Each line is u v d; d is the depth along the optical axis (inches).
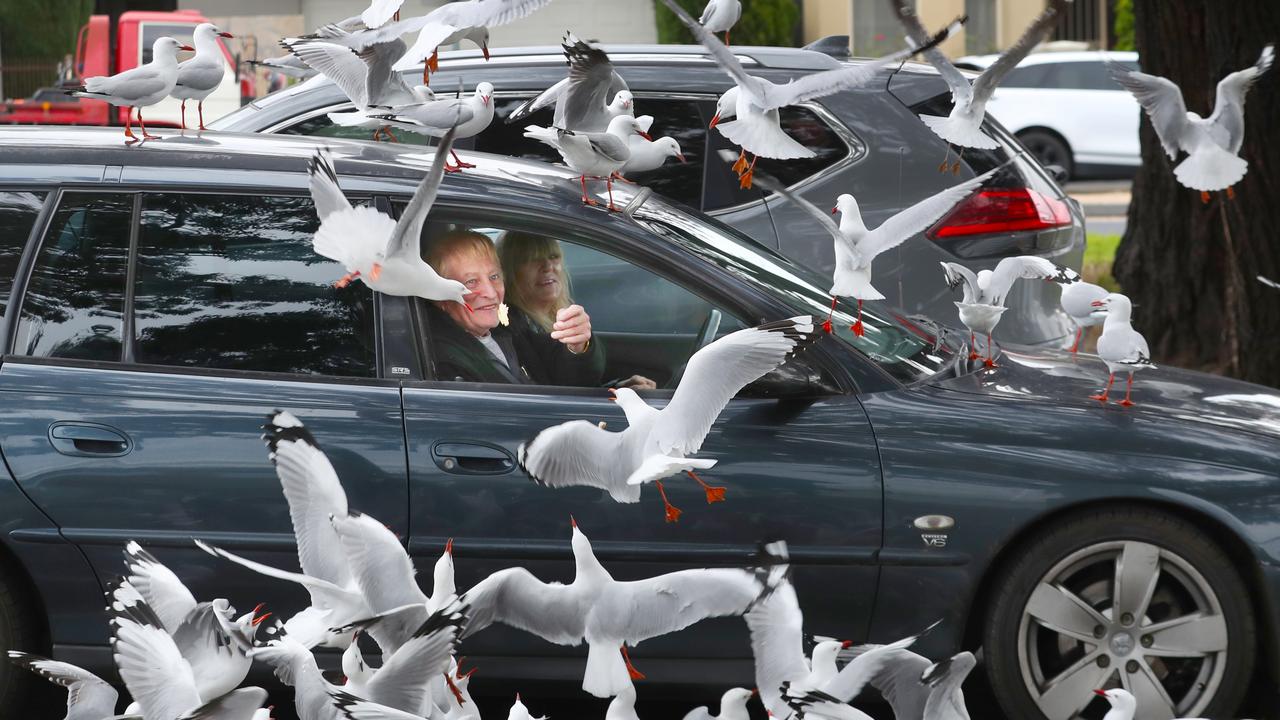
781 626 244.4
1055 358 352.5
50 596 293.7
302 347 301.3
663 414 240.7
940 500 296.0
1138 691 303.1
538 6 278.7
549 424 296.0
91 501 291.6
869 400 303.1
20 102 1157.7
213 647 243.8
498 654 299.0
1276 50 532.7
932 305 479.2
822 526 295.4
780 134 285.3
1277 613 297.9
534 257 308.7
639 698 307.1
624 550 293.4
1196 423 307.7
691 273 308.7
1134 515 299.6
